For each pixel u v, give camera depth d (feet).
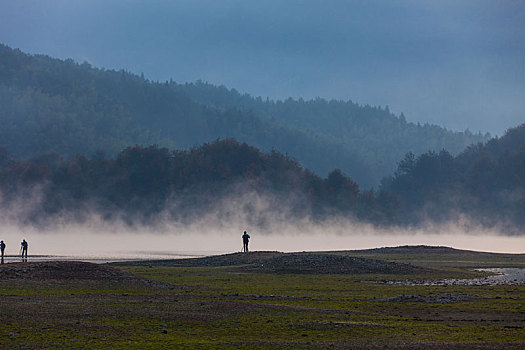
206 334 212.23
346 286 377.91
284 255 544.21
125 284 346.33
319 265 485.56
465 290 354.54
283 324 229.66
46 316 233.55
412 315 260.42
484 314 263.90
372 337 210.79
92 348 186.91
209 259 586.04
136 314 241.55
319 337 210.18
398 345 197.16
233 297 303.48
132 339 200.85
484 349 191.83
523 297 320.29
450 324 238.07
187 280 411.13
